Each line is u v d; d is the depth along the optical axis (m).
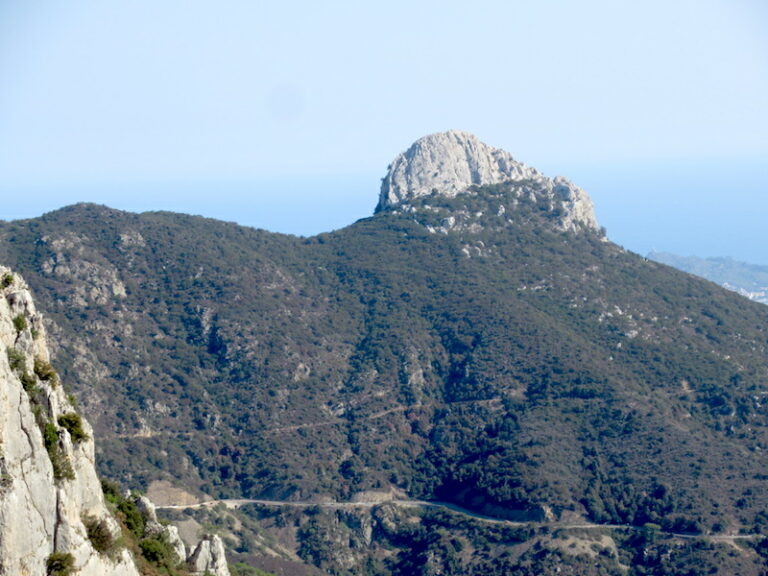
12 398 102.25
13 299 117.31
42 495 103.94
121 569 116.25
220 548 155.50
